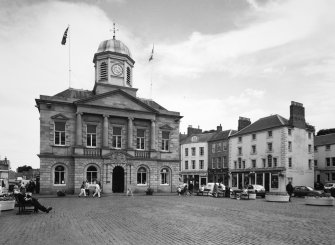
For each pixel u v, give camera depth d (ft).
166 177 137.59
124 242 30.45
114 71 133.69
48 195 108.78
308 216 51.93
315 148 200.13
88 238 32.37
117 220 45.68
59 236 33.47
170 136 139.44
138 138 132.46
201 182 221.87
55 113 117.70
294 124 164.96
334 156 186.19
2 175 208.85
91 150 120.26
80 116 119.55
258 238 32.63
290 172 160.04
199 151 226.79
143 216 50.47
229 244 29.73
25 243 30.07
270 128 168.45
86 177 118.21
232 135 197.36
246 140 186.70
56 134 118.01
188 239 31.96
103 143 122.52
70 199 90.63
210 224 42.06
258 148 177.06
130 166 125.80
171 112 139.74
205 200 90.58
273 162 166.09
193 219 47.09
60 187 115.75
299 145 166.30
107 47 135.13
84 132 121.39
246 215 52.70
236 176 191.62
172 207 66.39
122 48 137.59
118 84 133.80
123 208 63.62
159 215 51.90
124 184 124.98
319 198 75.66
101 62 134.62
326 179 189.98
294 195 131.13
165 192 135.03
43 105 116.37
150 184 129.80
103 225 40.86
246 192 101.50
